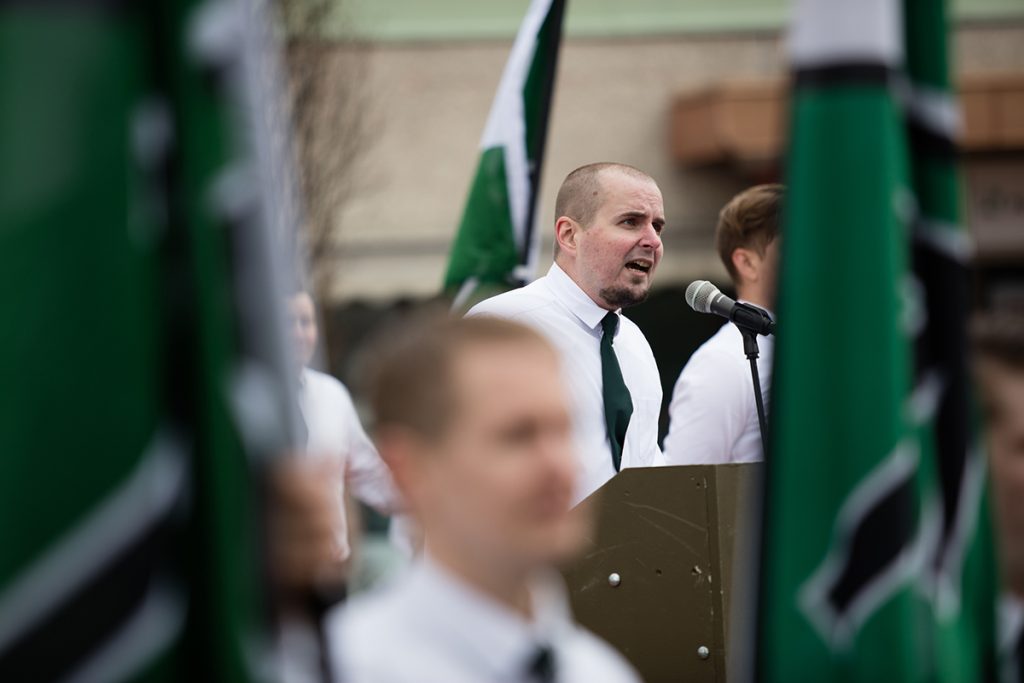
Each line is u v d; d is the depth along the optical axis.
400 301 26.95
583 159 28.41
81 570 3.41
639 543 8.23
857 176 4.29
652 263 10.39
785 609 4.34
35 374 3.37
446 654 4.08
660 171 28.41
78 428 3.40
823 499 4.30
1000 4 28.31
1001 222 27.42
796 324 4.32
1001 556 5.12
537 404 4.04
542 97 10.98
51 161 3.37
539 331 4.17
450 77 27.67
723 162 28.00
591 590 8.26
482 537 4.04
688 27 28.44
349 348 17.38
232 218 3.62
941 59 4.55
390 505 10.32
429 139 27.50
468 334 4.10
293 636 3.75
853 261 4.29
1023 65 28.30
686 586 8.14
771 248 10.74
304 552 3.72
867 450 4.28
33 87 3.37
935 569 4.48
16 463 3.37
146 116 3.48
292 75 12.23
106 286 3.40
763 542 4.39
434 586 4.11
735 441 10.26
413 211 27.30
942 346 4.54
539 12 10.98
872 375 4.28
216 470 3.53
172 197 3.52
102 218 3.39
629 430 10.51
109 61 3.41
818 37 4.33
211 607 3.54
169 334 3.53
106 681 3.44
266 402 3.63
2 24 3.37
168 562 3.50
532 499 4.01
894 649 4.28
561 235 10.42
